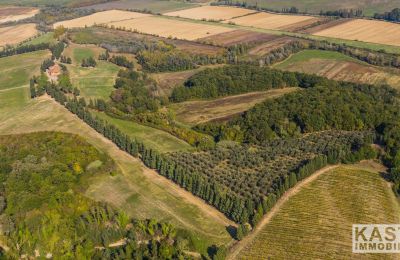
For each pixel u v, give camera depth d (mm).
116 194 123125
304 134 155000
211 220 111188
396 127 143000
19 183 122625
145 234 104562
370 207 113312
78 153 139250
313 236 104312
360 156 131750
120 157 143250
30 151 141750
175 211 115312
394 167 125938
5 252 102188
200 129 163250
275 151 140250
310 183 122500
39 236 104875
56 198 116688
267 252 100000
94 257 99062
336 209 112875
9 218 111500
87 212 112750
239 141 153125
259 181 124250
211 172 130500
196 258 98688
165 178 130875
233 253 99812
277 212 112188
